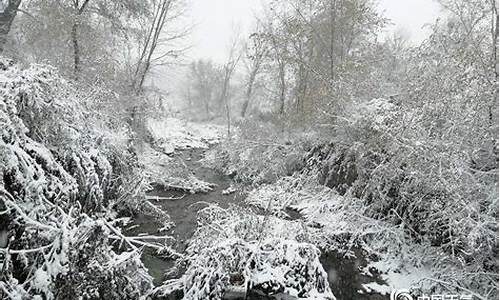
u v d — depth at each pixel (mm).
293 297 6281
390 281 7629
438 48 10375
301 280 6508
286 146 13961
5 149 5434
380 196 9016
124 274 5637
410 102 9539
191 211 10453
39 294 4801
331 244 8844
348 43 14531
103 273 5223
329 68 13977
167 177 12578
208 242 6855
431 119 8625
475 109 7809
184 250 7934
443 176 7430
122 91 14031
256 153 14164
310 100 13406
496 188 7156
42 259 5113
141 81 16203
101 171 7980
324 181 12242
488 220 6809
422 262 8148
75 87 9375
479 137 7766
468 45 9383
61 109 7055
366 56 13500
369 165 10008
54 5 12016
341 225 9492
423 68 9953
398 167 8570
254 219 7504
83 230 5227
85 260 5180
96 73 11992
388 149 9133
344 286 7367
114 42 14531
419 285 7352
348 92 11281
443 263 7750
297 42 14969
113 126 10250
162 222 9414
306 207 11062
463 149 7691
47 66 7160
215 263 6273
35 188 5508
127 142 10602
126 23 14703
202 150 20109
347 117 10898
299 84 15320
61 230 5062
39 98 6516
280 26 15219
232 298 6090
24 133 6145
